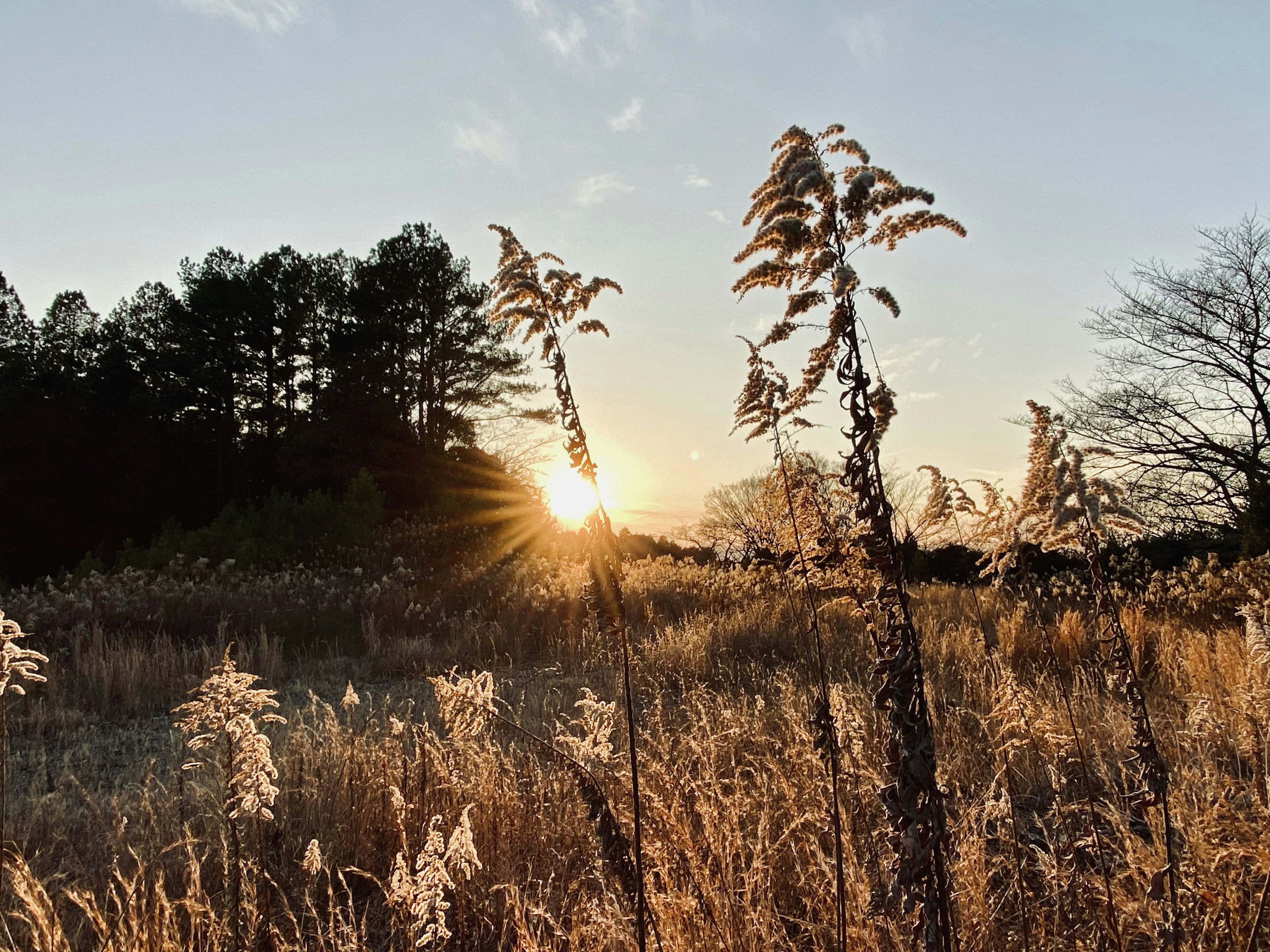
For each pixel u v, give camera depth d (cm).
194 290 3600
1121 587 1038
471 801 385
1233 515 1823
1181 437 1928
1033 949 244
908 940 227
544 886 334
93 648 917
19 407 3038
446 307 3138
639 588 1355
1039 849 281
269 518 1920
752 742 468
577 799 353
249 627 1154
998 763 352
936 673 666
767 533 262
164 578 1426
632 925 249
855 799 306
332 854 376
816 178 165
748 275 177
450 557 1802
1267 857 220
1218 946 227
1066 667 642
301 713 651
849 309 165
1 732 256
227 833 329
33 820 436
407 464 2775
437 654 1040
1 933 287
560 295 200
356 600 1330
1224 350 1931
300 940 274
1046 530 239
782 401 243
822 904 272
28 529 2731
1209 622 905
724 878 268
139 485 2981
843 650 800
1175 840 304
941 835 164
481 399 3128
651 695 705
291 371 3772
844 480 170
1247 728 302
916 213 169
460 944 288
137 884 321
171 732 695
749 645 874
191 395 3578
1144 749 220
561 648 998
